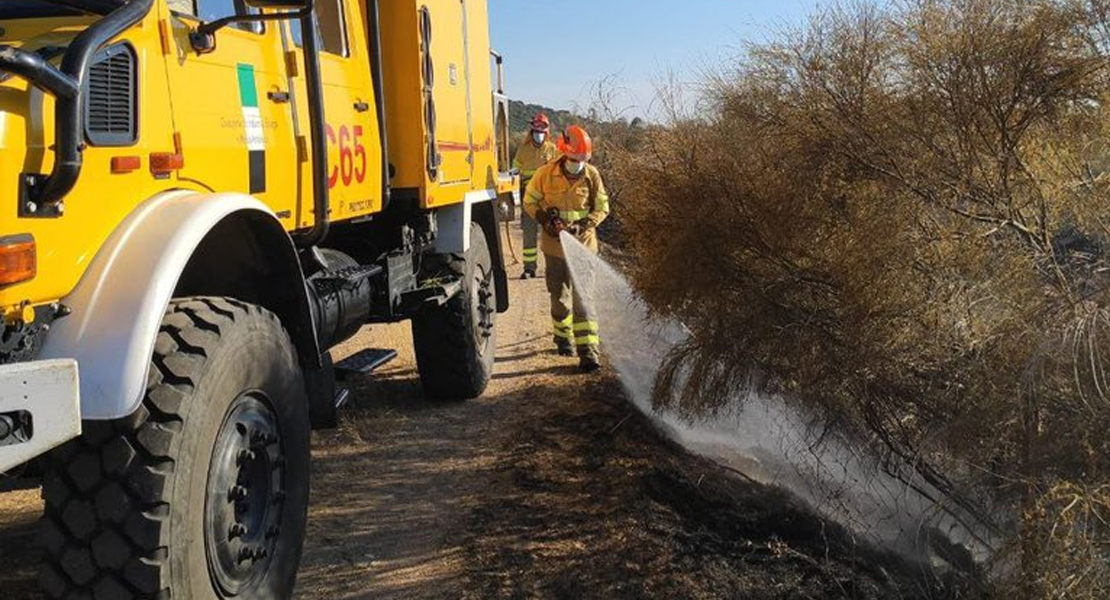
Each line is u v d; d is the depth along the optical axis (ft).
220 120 12.13
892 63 14.76
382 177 18.03
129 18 9.83
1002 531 12.69
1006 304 13.20
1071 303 12.30
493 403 24.00
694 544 15.17
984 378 12.82
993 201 14.08
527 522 16.24
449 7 21.97
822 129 15.07
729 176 15.65
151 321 9.23
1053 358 11.56
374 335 31.78
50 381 8.38
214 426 10.30
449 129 21.79
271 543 11.78
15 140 8.63
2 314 8.48
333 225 17.88
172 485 9.59
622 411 21.88
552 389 24.95
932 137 14.29
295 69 14.35
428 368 23.38
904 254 13.96
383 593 13.96
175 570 9.64
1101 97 13.52
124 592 9.47
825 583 13.98
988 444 12.50
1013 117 13.85
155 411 9.71
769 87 15.87
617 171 19.02
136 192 10.35
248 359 11.07
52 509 9.57
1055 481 11.14
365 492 17.95
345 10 16.63
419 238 21.38
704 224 15.66
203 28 11.66
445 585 14.10
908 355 13.94
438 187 20.84
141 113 10.44
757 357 15.67
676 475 18.26
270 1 11.32
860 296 14.11
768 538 15.70
